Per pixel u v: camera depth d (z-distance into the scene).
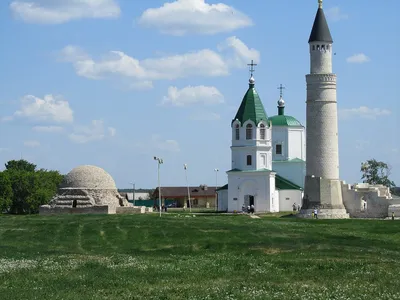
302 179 176.25
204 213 155.00
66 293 53.56
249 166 163.88
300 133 179.75
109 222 107.75
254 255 74.50
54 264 67.50
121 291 54.25
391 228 101.81
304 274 61.22
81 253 77.88
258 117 164.62
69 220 113.06
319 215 133.00
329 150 134.62
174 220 112.31
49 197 180.50
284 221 114.69
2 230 99.19
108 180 154.12
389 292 52.50
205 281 58.19
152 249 81.25
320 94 134.75
